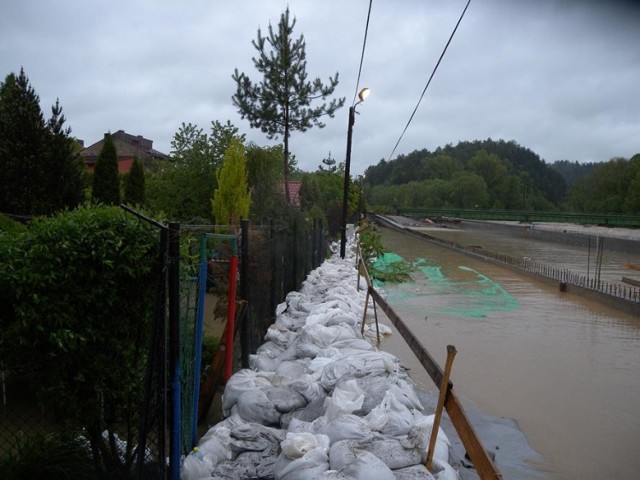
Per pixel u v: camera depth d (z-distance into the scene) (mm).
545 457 5012
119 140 40938
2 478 3072
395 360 5348
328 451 3385
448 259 24891
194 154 17672
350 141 18078
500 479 2502
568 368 7855
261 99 19484
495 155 117938
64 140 10539
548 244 36344
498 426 5574
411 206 104562
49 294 2963
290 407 4324
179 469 3252
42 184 10078
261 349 6270
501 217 63750
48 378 3107
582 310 12641
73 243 2996
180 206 17484
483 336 9688
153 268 3186
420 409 4496
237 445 3797
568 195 93812
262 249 6750
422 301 13359
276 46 19297
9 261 2939
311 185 29438
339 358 5289
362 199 50938
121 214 3232
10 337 2967
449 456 3828
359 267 11766
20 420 3641
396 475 3176
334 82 20000
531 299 14180
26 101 10031
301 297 8609
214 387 4727
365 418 3805
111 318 3154
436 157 126250
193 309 3928
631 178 71125
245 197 14312
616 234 39781
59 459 3242
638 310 11883
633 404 6438
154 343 2971
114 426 3629
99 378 3156
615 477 4660
